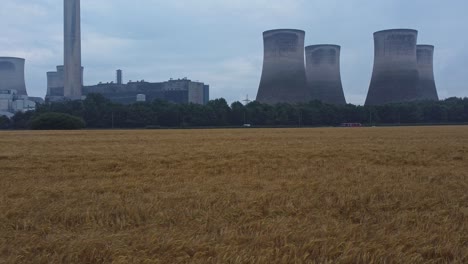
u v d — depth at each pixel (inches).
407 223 211.6
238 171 434.6
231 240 180.2
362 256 160.9
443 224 207.9
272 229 196.4
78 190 319.0
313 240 175.9
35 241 184.5
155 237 183.9
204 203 256.4
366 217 226.4
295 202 263.1
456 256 164.6
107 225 212.4
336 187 316.8
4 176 407.5
